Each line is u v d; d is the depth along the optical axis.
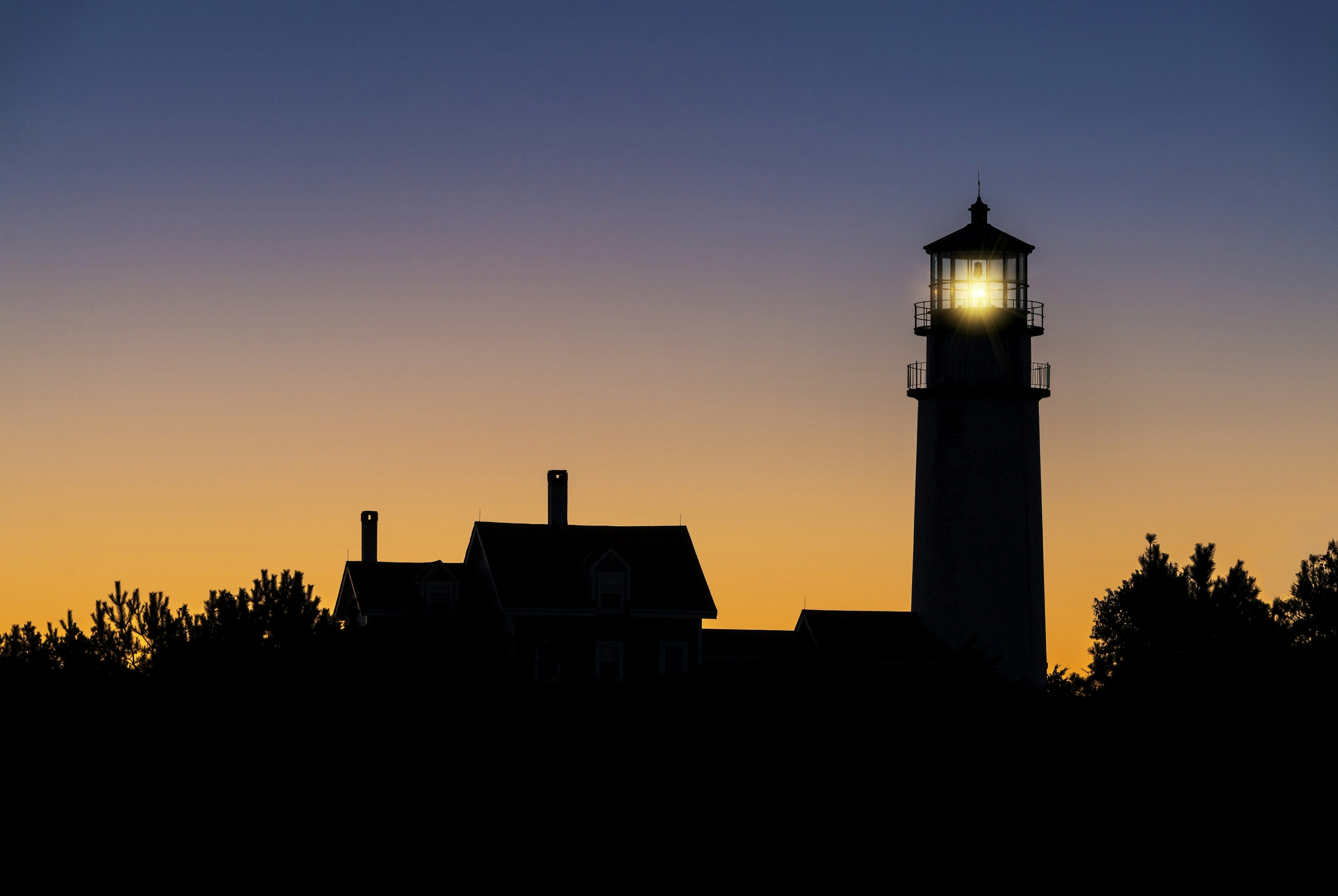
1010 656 123.75
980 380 126.38
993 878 64.50
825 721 73.62
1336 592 83.12
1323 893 60.22
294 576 70.62
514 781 71.75
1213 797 63.44
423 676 71.19
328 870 65.94
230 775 65.38
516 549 122.00
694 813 71.81
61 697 65.38
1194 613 81.81
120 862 63.59
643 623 119.75
